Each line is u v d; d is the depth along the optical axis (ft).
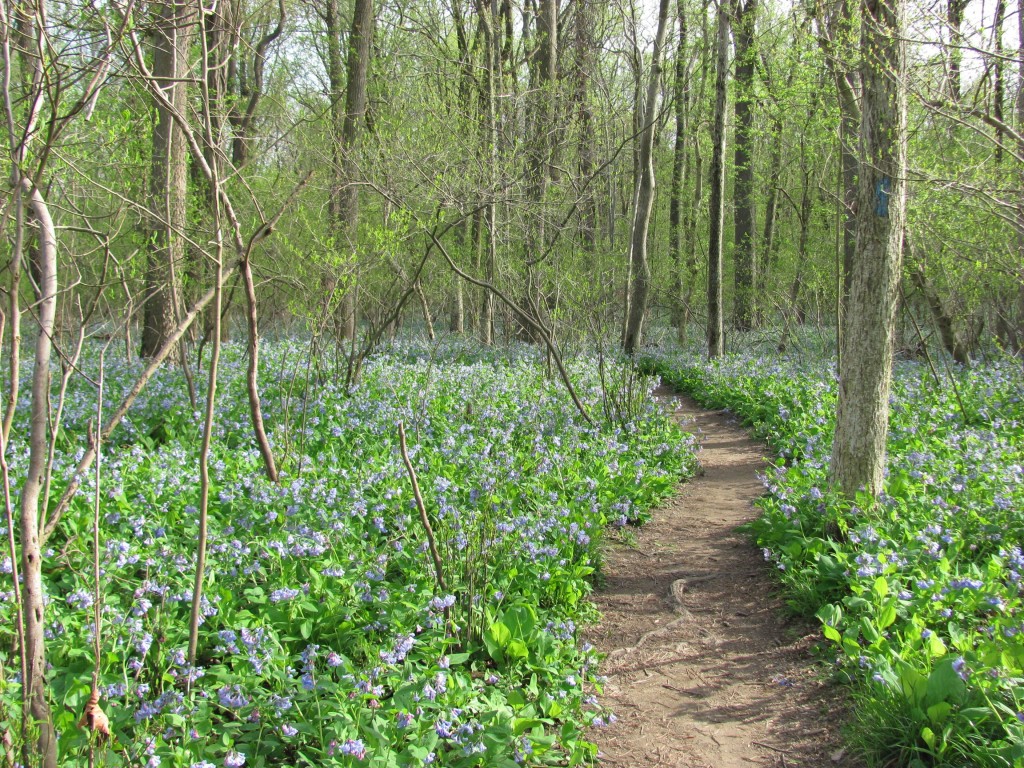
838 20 25.31
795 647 15.52
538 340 56.29
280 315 51.39
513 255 51.13
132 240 27.02
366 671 11.87
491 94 51.42
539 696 12.96
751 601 17.79
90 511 16.84
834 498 18.69
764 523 20.59
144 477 19.48
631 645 16.10
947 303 41.83
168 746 10.26
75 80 11.20
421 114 47.32
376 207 42.73
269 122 43.42
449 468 22.44
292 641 13.39
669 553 21.11
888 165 18.15
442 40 63.00
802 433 29.09
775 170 63.10
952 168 29.76
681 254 71.87
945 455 24.67
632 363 37.45
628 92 83.97
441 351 50.98
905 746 11.22
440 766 10.96
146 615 13.03
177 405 28.60
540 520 18.42
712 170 53.83
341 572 14.43
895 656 12.30
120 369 34.86
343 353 39.04
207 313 40.96
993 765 10.16
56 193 17.39
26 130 9.72
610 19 68.23
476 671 13.75
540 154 51.90
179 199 31.04
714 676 14.79
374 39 62.13
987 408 32.35
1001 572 14.99
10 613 12.43
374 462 22.16
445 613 14.44
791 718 13.19
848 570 16.44
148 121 22.27
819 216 56.18
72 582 13.87
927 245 38.65
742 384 43.91
